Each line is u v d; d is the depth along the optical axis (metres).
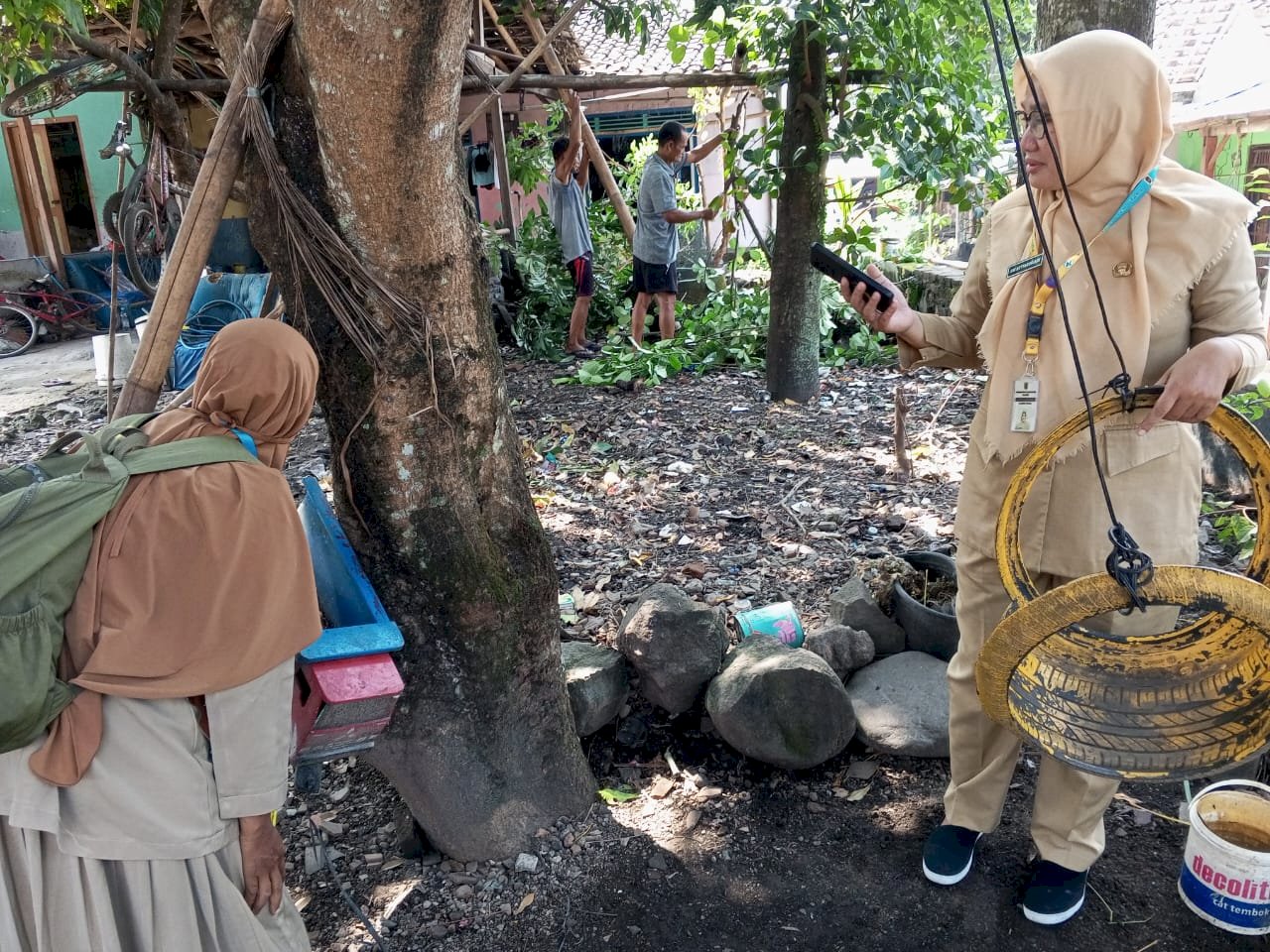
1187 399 1.89
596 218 10.15
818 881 2.57
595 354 8.50
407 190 2.12
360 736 2.19
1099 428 2.06
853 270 2.35
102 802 1.68
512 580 2.55
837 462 5.57
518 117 11.27
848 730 2.89
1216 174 10.80
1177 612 2.20
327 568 2.50
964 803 2.50
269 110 2.20
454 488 2.41
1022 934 2.38
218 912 1.81
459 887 2.56
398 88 1.94
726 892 2.54
